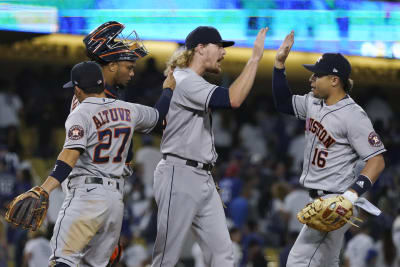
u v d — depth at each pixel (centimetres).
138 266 4450
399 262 4297
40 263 3888
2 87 6159
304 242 2105
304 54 6850
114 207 1941
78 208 1909
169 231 2056
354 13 6044
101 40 2019
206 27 2086
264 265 4400
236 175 5194
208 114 2088
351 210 1962
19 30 5478
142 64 7131
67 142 1873
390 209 5278
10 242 4572
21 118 6488
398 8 6069
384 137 6625
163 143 2088
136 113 1994
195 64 2080
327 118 2053
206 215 2072
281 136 6550
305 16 5981
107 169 1945
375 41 6072
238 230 4441
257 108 6869
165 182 2055
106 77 2042
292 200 4672
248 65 1998
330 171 2058
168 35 5694
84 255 1972
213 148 2105
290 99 2192
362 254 4200
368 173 1998
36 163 6147
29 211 1812
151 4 5644
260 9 5906
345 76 2056
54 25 5553
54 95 6556
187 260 4478
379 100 6956
